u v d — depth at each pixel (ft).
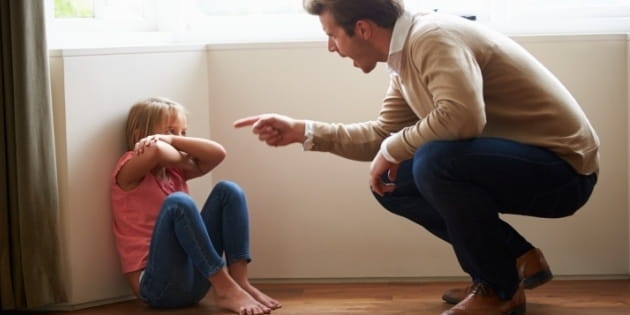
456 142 7.16
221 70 9.59
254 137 9.63
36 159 8.25
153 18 10.14
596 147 7.48
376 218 9.62
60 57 8.50
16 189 8.29
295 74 9.52
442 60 6.93
